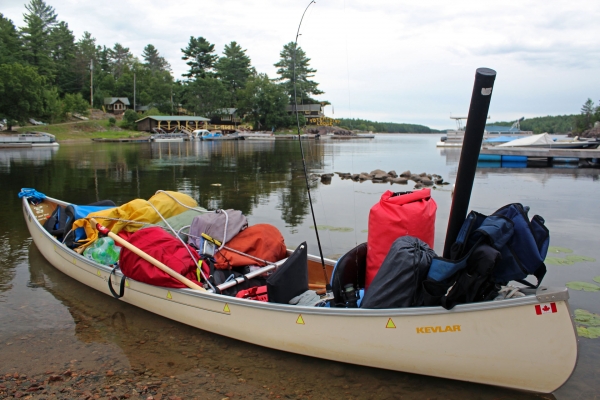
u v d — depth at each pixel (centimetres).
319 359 427
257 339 447
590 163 2652
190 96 8975
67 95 6431
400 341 386
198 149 4053
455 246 361
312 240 835
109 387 383
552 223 980
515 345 355
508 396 375
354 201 1277
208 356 438
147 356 436
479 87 333
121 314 529
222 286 498
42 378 394
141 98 8819
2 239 825
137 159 2759
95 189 1461
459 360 373
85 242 650
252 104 9144
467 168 361
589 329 475
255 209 1142
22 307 544
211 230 562
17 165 2223
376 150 4412
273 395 376
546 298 339
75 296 580
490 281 360
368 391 382
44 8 8631
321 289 548
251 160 2814
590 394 374
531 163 2680
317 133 8475
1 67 4662
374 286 402
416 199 439
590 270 660
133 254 511
